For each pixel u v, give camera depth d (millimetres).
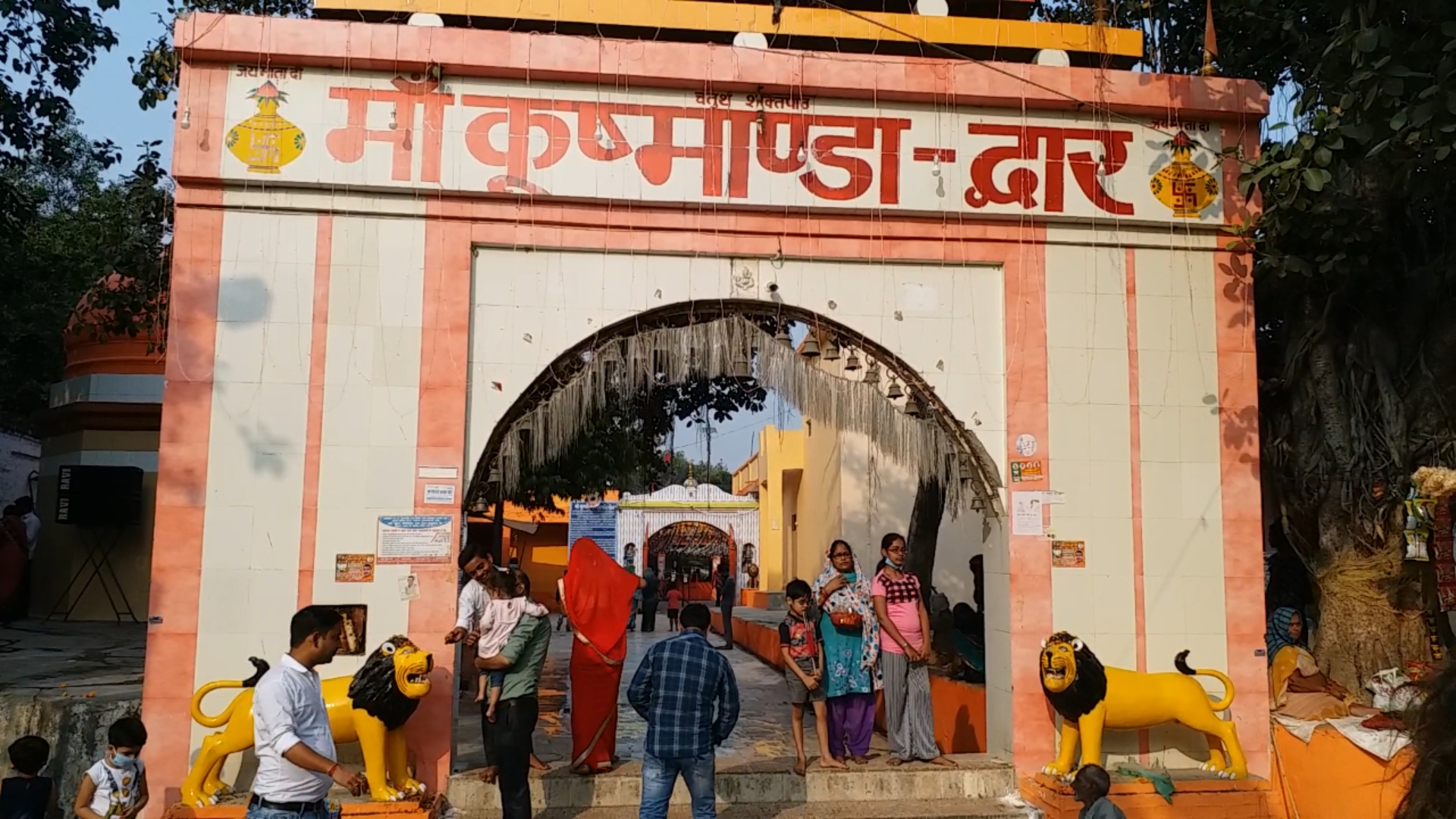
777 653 13203
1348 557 7531
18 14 10234
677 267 7133
